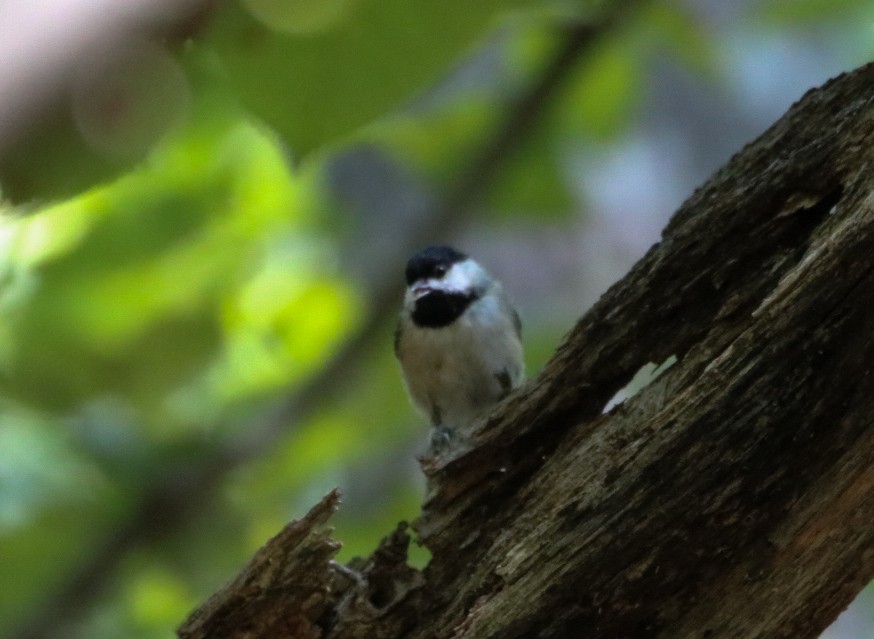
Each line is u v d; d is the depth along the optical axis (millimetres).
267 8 3004
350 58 3180
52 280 7387
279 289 9227
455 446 4281
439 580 4184
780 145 3912
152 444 8711
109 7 1673
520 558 3789
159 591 8703
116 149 2123
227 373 9195
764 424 3561
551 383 4184
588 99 8039
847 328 3494
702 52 7254
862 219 3438
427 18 3182
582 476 3846
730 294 3932
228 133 6387
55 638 8047
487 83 7996
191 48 2949
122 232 7277
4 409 7988
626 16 7043
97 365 8023
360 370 9133
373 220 10820
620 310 4070
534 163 8469
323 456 9688
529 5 3715
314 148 3230
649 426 3727
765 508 3586
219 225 7738
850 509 3586
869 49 10531
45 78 1546
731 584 3678
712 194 3973
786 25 9039
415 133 8297
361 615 4102
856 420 3516
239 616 3920
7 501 7770
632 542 3674
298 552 3848
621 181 12883
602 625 3740
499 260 12836
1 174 2115
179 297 8023
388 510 9633
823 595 3695
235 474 9086
